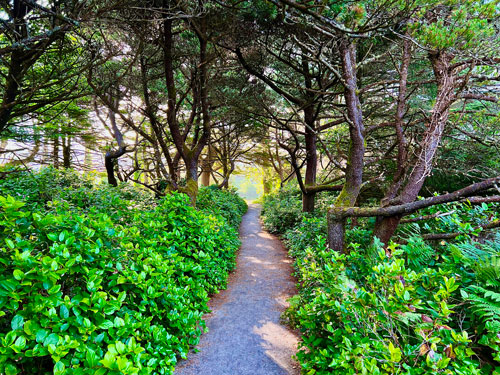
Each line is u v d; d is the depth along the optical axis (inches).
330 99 317.1
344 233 190.4
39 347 65.2
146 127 530.6
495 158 235.9
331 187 315.0
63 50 184.2
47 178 269.3
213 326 153.7
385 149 309.6
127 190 333.1
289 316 160.6
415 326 85.6
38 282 72.9
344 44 172.1
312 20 170.1
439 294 82.3
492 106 201.3
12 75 143.6
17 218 78.4
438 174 285.7
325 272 121.7
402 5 117.0
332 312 103.7
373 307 89.7
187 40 275.1
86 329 76.1
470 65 142.3
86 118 397.1
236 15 200.5
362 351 78.7
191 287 150.6
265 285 217.8
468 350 75.5
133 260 117.0
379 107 310.2
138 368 76.0
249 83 307.3
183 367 117.4
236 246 311.7
